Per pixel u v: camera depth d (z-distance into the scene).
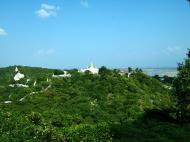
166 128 32.78
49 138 28.20
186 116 44.75
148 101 72.00
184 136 30.81
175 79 46.94
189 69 46.66
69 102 73.75
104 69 97.44
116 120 56.78
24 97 88.56
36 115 34.53
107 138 29.77
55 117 47.47
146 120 38.66
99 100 74.19
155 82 87.94
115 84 83.31
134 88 80.88
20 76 158.62
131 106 65.19
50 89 87.69
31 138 27.89
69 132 29.08
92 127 30.11
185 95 45.69
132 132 31.25
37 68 180.38
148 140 29.12
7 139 27.03
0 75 167.62
